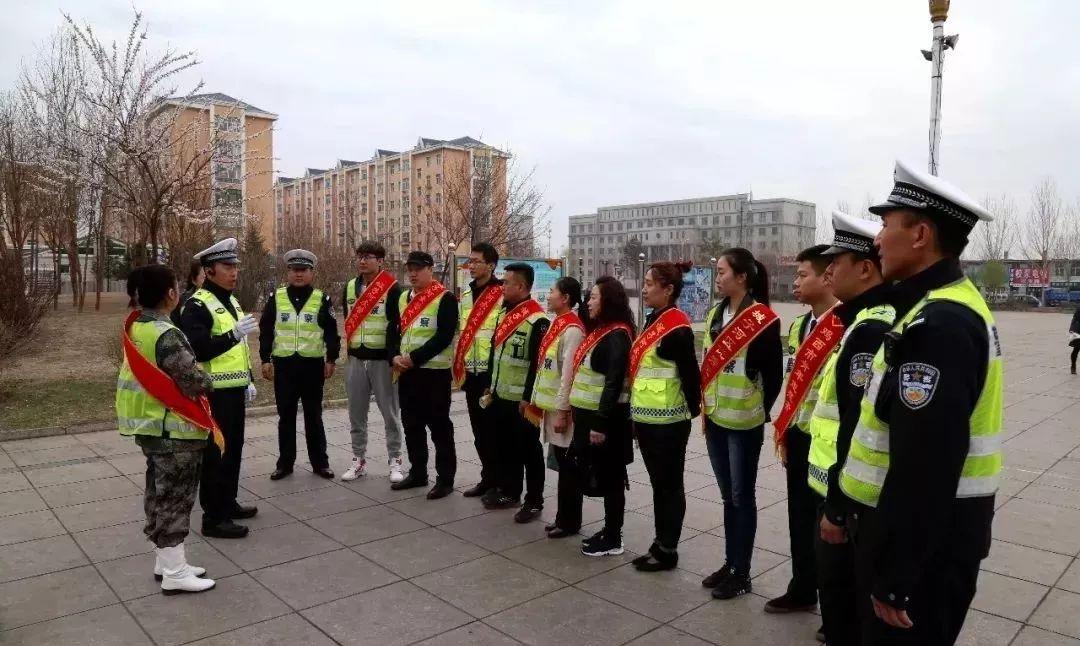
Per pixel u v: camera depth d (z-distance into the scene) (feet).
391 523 16.52
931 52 31.58
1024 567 13.94
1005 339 73.15
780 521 16.83
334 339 20.17
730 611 12.19
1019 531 15.98
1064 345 65.82
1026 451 23.79
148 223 39.58
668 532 13.70
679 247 262.67
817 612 12.12
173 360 12.48
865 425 6.91
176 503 12.70
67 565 13.94
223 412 15.48
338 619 11.80
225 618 11.82
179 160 45.52
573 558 14.51
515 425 17.30
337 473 20.76
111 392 31.42
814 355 11.18
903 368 6.26
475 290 19.40
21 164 59.11
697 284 55.98
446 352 18.48
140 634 11.27
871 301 9.63
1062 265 190.49
